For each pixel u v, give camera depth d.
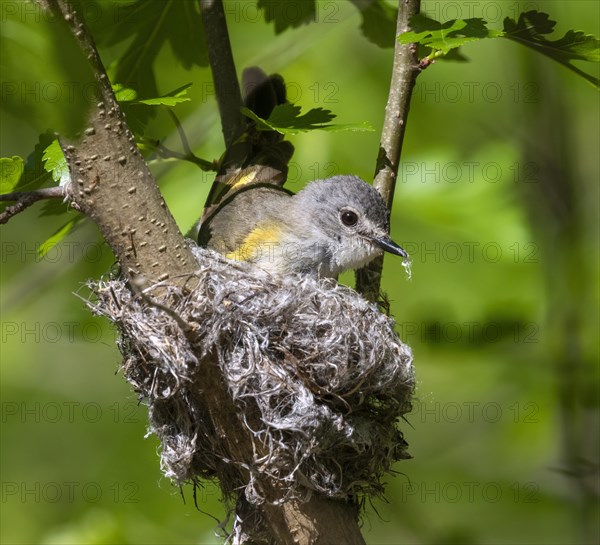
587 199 14.53
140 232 6.28
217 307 6.52
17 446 14.30
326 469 6.73
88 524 11.27
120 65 9.14
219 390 6.54
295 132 7.08
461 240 12.54
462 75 14.62
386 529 12.94
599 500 11.49
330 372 6.85
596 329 12.04
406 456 7.37
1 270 14.40
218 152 11.91
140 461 13.26
